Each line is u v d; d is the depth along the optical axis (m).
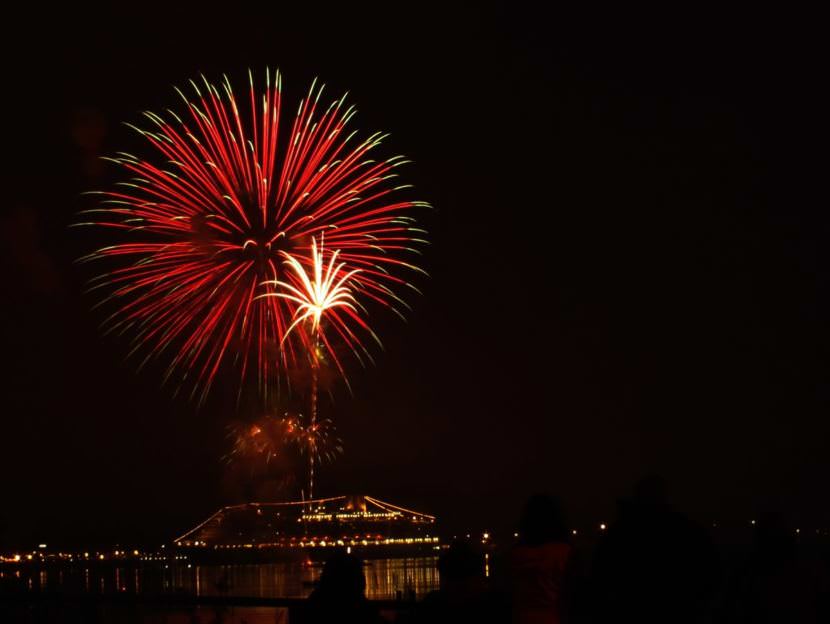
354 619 8.39
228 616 14.41
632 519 9.66
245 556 152.88
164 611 14.04
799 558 10.60
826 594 11.19
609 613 9.43
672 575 9.29
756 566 10.64
